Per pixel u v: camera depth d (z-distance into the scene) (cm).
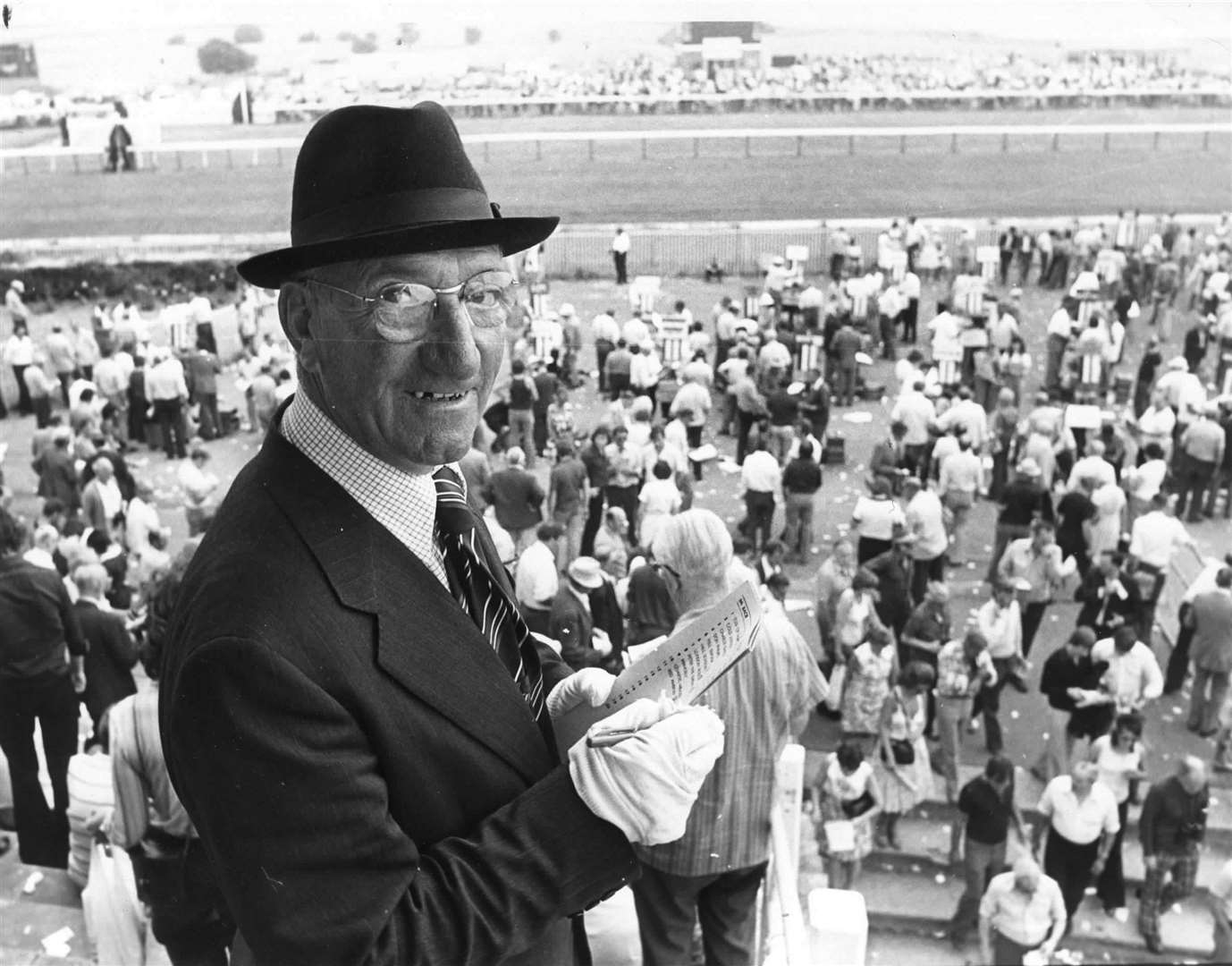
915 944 445
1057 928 448
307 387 136
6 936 452
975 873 468
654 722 134
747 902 318
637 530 436
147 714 418
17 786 496
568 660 395
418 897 122
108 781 465
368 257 123
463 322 125
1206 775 504
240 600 124
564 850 127
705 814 309
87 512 530
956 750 507
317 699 121
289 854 118
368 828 121
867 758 479
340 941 117
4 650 489
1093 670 546
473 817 134
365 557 130
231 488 138
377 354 125
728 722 300
